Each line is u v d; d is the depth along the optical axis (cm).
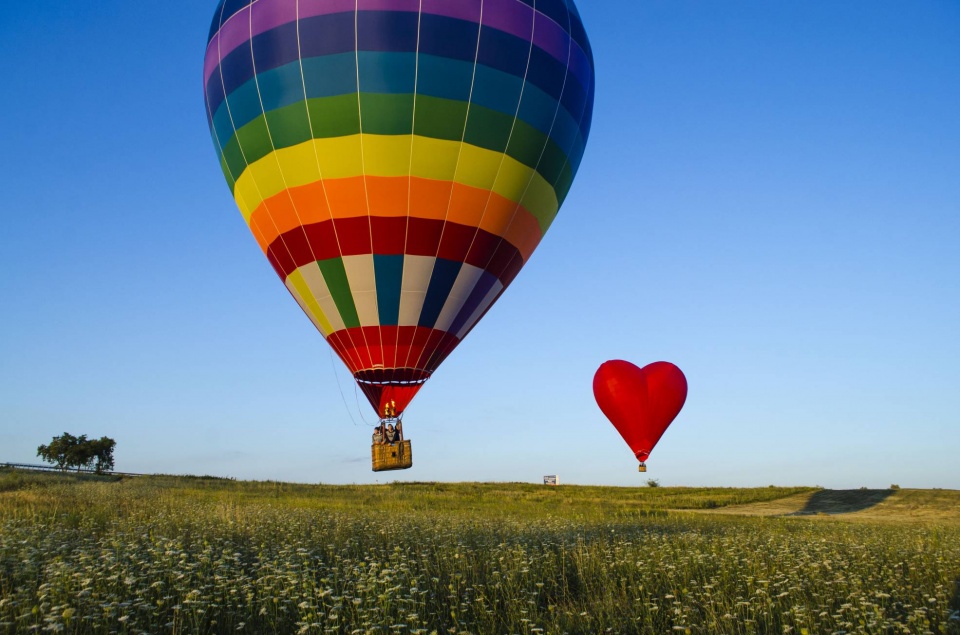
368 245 1581
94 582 722
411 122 1543
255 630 702
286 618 718
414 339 1639
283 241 1655
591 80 1809
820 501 3534
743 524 1812
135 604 681
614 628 724
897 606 806
